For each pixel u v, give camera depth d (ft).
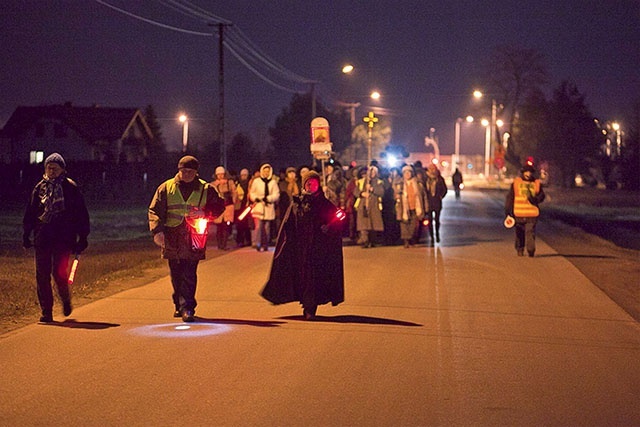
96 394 26.45
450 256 69.67
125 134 270.87
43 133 265.34
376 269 60.44
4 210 144.46
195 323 38.78
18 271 57.67
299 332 36.73
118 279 53.93
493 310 43.34
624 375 29.96
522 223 68.74
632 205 192.65
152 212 38.91
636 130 281.95
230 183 77.30
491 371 30.22
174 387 27.32
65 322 38.70
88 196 185.26
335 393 26.89
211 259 66.44
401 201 76.23
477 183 357.41
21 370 29.40
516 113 325.83
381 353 32.76
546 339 36.14
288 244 39.96
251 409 24.98
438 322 39.73
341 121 282.56
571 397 26.89
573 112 319.68
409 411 25.03
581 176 349.20
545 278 55.93
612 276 59.98
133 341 34.40
